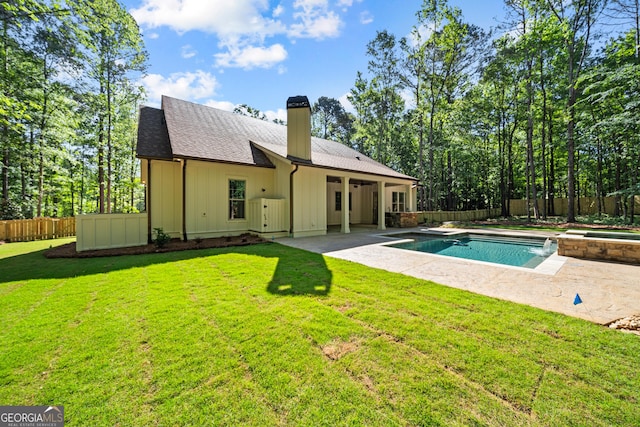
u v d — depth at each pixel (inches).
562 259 253.0
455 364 90.3
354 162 585.0
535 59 698.8
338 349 100.0
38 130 563.2
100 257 268.4
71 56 530.0
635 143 556.7
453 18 693.9
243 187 422.0
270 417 70.3
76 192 1016.2
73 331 114.8
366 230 527.2
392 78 860.6
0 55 428.8
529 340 104.0
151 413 71.6
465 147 834.2
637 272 202.7
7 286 175.5
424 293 157.6
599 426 65.9
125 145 781.9
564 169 976.9
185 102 486.6
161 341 106.4
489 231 483.8
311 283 179.2
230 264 234.5
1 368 89.7
